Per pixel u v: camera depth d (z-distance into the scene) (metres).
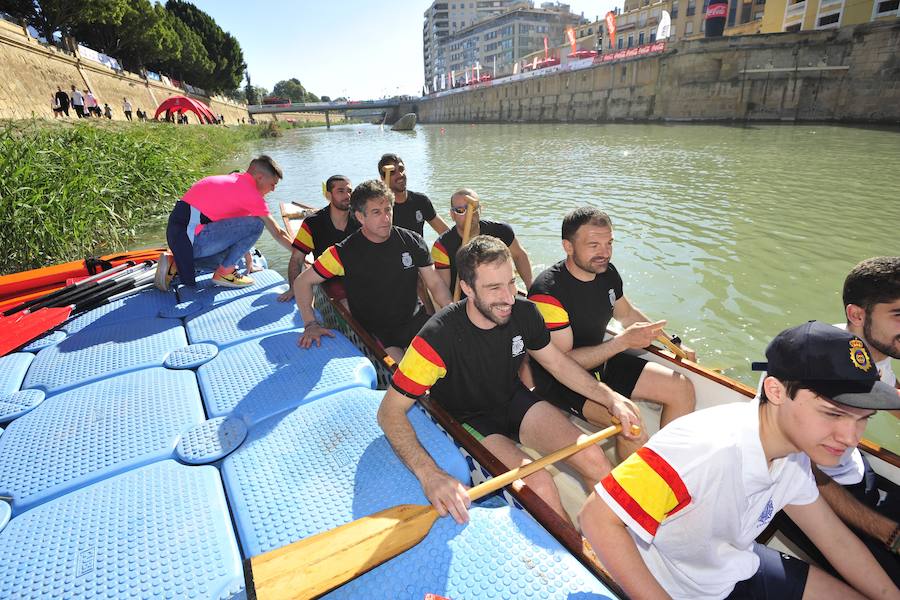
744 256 5.76
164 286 3.62
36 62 19.12
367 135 41.19
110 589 1.30
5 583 1.32
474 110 56.56
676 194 9.13
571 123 36.25
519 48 72.69
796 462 1.17
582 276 2.37
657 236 6.57
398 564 1.30
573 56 41.56
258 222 3.75
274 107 66.69
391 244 2.88
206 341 2.75
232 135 28.72
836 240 6.22
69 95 20.12
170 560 1.38
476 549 1.34
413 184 11.62
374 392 2.16
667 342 2.52
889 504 1.60
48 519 1.53
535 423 1.96
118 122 17.47
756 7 36.50
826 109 23.62
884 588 1.25
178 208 3.52
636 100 32.94
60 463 1.79
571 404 2.44
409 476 1.66
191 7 48.19
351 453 1.78
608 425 2.30
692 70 27.92
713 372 2.27
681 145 16.88
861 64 22.12
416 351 1.74
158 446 1.88
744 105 26.22
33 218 5.67
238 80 56.47
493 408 2.07
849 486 1.67
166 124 20.28
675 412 2.29
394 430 1.67
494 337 1.85
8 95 16.50
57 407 2.12
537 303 2.35
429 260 3.07
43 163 6.51
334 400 2.10
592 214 2.18
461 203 3.23
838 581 1.28
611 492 1.04
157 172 8.88
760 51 25.23
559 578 1.25
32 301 3.36
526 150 18.28
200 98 43.84
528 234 6.95
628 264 5.61
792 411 0.96
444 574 1.28
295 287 2.85
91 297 3.45
